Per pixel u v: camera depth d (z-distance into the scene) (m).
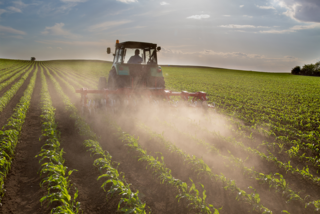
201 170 4.41
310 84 39.03
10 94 13.09
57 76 32.44
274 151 6.18
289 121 10.03
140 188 4.01
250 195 3.66
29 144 5.73
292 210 3.61
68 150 5.52
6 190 3.72
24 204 3.41
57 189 3.77
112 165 4.79
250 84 34.28
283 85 35.09
